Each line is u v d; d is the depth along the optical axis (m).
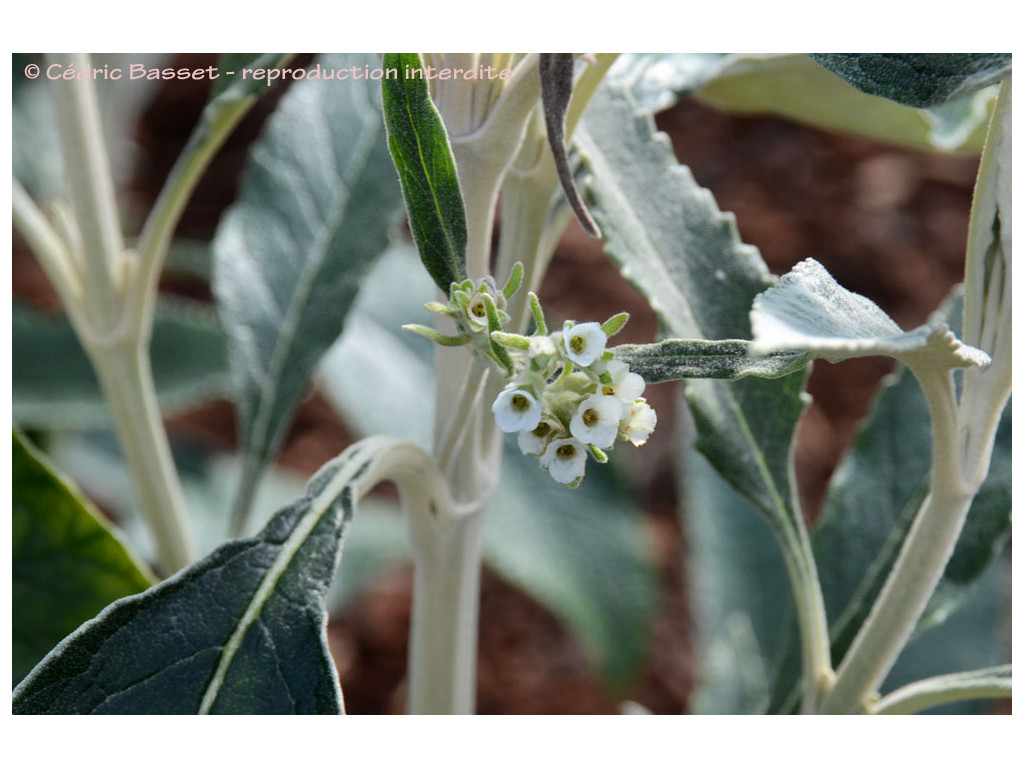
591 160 0.28
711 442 0.28
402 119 0.22
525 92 0.24
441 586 0.29
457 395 0.27
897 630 0.26
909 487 0.31
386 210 0.34
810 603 0.28
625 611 0.50
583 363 0.21
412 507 0.27
